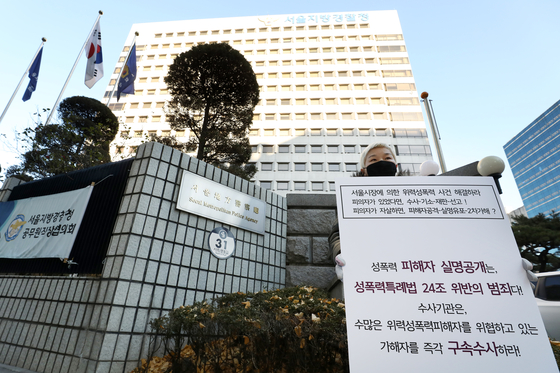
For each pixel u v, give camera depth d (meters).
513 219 25.34
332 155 40.28
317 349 2.86
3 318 5.30
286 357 3.01
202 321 3.54
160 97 43.38
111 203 5.14
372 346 2.11
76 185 5.94
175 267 4.96
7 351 4.87
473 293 2.25
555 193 84.56
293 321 3.03
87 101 14.94
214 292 5.42
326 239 7.41
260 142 41.50
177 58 13.20
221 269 5.66
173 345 4.56
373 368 2.04
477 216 2.54
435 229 2.51
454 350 2.07
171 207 5.17
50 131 9.52
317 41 48.84
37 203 6.24
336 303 3.58
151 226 4.82
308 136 41.72
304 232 7.51
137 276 4.46
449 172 5.25
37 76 12.50
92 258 4.80
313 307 3.34
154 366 4.05
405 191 2.69
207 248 5.53
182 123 13.83
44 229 5.70
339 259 2.39
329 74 46.16
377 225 2.55
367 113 42.91
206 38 49.88
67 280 4.87
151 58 47.72
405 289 2.29
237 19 51.31
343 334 2.81
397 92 44.22
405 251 2.43
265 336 3.14
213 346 3.44
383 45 48.00
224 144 13.55
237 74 13.19
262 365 3.12
